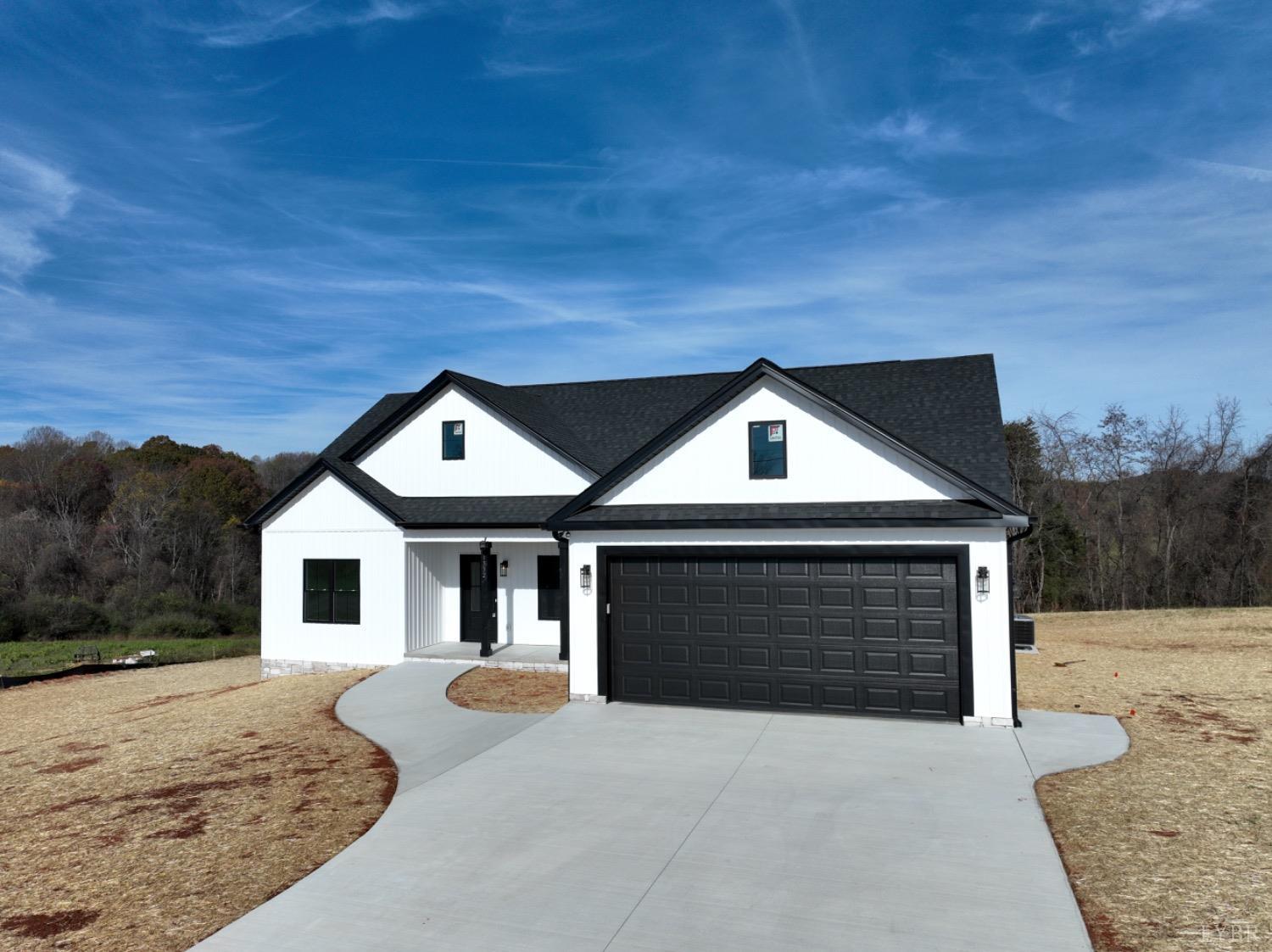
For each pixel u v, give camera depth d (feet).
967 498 40.52
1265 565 104.58
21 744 45.42
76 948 20.30
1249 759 32.81
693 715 41.42
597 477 58.49
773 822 26.81
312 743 37.93
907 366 59.00
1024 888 21.86
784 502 43.70
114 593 143.13
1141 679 50.52
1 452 224.12
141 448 216.74
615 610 45.03
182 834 27.55
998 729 37.91
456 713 42.98
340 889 22.72
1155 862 23.22
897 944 19.15
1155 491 113.39
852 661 40.88
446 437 63.10
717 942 19.44
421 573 61.21
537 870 23.62
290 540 62.03
